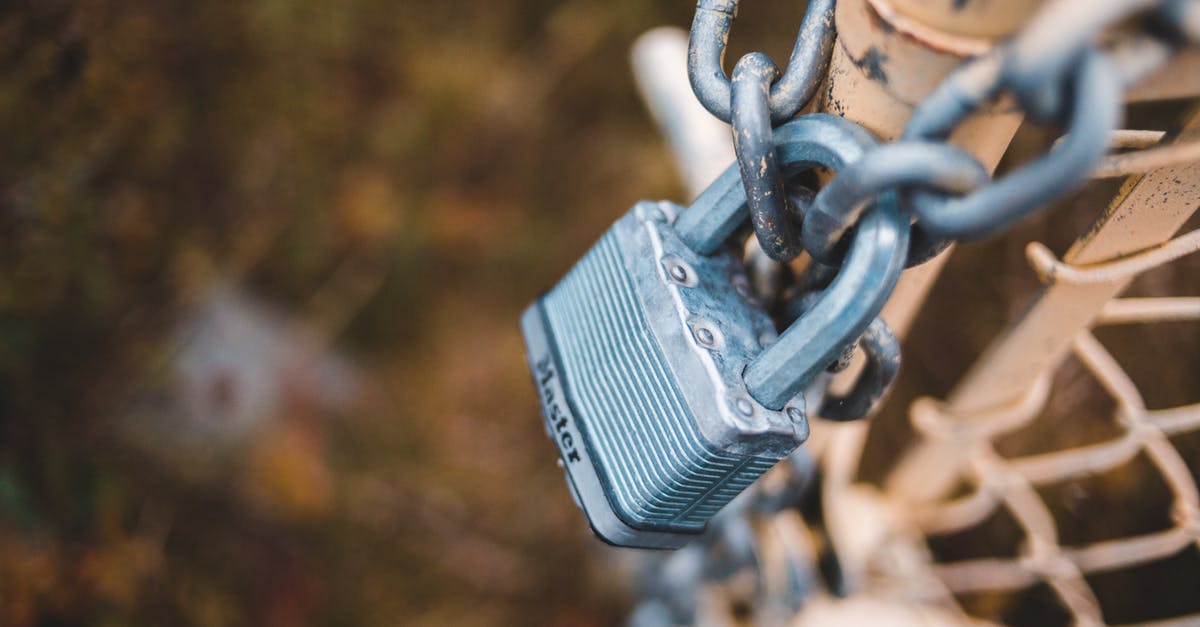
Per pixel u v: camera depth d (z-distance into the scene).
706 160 0.37
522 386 0.63
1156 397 0.41
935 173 0.21
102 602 0.46
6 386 0.45
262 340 0.58
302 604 0.53
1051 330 0.31
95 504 0.47
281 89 0.58
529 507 0.59
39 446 0.46
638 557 0.50
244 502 0.53
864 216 0.23
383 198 0.64
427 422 0.61
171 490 0.51
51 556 0.45
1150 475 0.41
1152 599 0.42
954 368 0.47
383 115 0.65
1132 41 0.20
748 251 0.27
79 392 0.49
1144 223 0.27
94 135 0.46
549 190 0.69
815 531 0.37
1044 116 0.21
